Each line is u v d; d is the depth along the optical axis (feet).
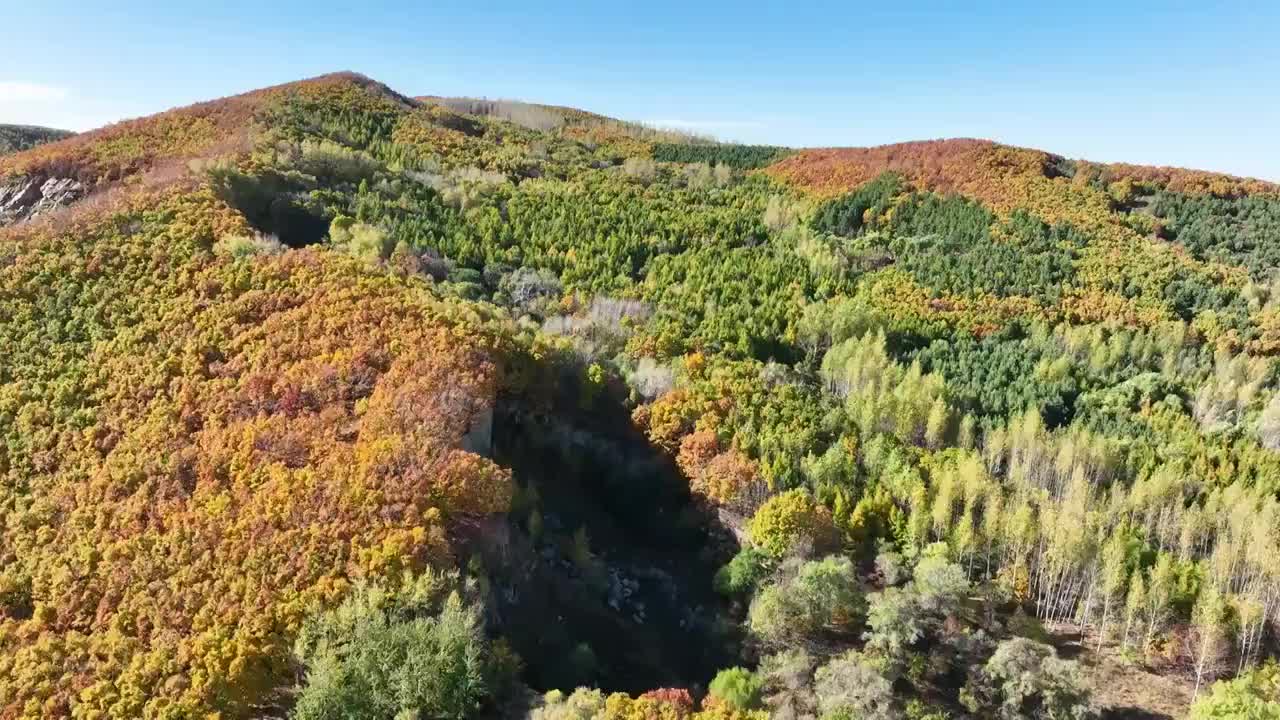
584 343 325.83
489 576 184.14
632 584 232.73
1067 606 240.53
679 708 159.33
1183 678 216.13
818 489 256.73
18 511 187.83
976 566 252.21
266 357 225.56
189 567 165.48
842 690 181.47
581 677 182.80
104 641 153.89
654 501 270.05
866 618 222.28
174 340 234.79
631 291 401.08
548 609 201.16
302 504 176.86
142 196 327.26
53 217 313.73
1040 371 391.86
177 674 147.13
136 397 215.51
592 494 266.77
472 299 338.75
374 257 314.55
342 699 144.05
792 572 223.92
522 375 263.08
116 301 252.83
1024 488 280.51
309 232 373.81
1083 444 308.40
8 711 144.25
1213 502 274.36
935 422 310.45
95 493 188.24
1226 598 225.76
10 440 206.49
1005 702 189.16
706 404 285.43
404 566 165.17
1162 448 333.21
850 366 350.84
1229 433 356.59
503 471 199.21
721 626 222.89
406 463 189.26
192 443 199.93
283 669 151.64
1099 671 216.54
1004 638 220.02
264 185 388.78
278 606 156.56
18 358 231.71
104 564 169.17
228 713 144.36
